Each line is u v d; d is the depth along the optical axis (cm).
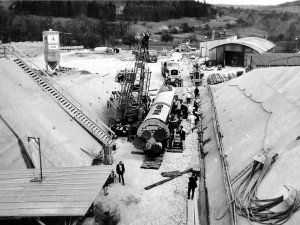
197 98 4159
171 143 2628
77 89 3262
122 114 3008
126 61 6950
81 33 11312
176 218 1673
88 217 1482
